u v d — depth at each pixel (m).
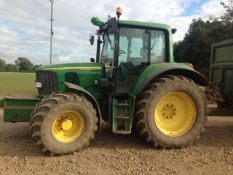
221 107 7.89
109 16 7.09
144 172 5.32
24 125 8.44
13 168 5.42
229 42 7.77
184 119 6.87
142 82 6.54
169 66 6.78
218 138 7.37
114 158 5.96
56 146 5.97
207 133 7.83
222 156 6.11
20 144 6.71
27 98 6.77
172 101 6.81
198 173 5.31
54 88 6.98
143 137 6.60
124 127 6.54
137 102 6.61
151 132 6.50
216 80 8.49
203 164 5.70
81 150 6.35
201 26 25.33
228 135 7.65
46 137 5.90
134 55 7.01
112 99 6.75
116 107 6.55
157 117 6.73
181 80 6.71
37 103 6.64
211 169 5.48
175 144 6.59
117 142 6.95
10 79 35.28
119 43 6.90
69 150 6.09
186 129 6.75
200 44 25.14
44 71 7.06
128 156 6.08
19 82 29.23
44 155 6.06
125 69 6.96
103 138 7.22
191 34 26.12
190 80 6.83
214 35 23.66
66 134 6.21
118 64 6.91
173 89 6.62
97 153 6.22
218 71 8.40
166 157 6.06
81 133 6.25
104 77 7.16
